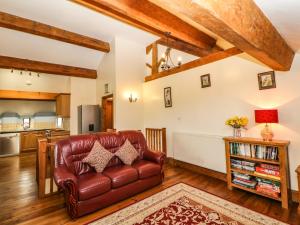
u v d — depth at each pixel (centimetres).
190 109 409
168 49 523
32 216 225
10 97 562
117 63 492
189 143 395
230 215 218
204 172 369
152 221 209
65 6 349
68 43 485
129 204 249
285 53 218
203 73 381
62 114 579
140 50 549
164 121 479
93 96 626
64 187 211
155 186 309
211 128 366
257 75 294
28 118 670
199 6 103
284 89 264
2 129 621
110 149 316
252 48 161
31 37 437
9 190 303
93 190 227
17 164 472
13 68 472
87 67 589
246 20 136
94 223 208
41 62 506
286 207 232
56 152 264
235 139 283
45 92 622
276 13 149
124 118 500
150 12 291
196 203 248
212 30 129
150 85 526
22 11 354
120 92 495
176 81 446
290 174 257
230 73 332
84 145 288
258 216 215
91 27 431
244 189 276
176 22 332
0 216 225
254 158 268
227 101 337
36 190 303
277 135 271
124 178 260
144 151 352
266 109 264
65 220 216
